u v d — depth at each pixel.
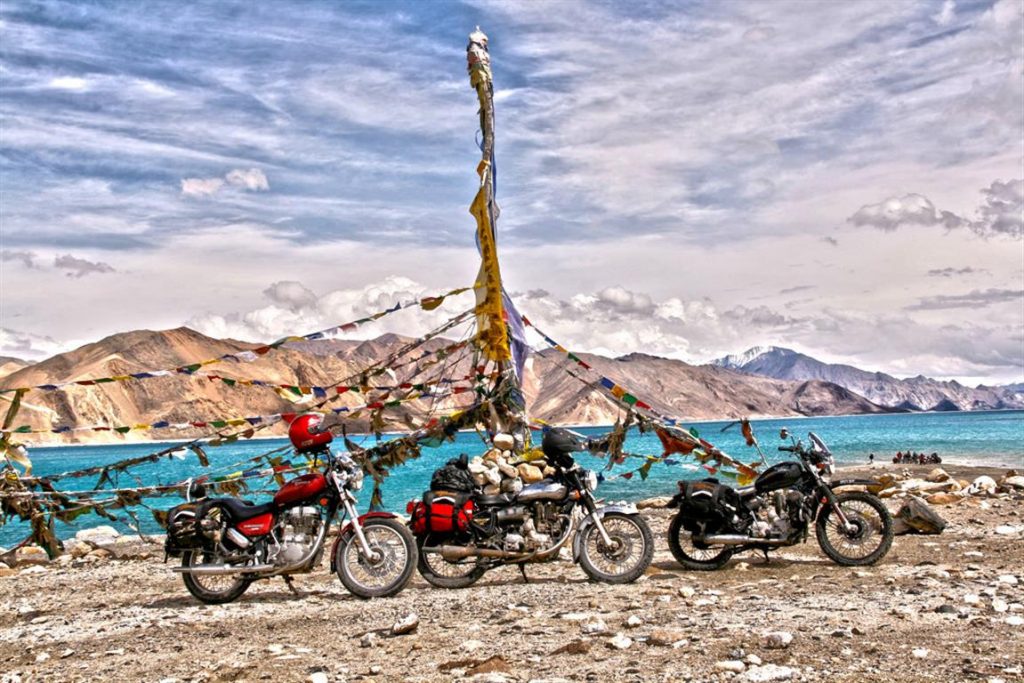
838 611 7.54
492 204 17.50
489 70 18.34
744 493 10.77
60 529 23.08
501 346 15.83
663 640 6.51
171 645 7.48
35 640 8.00
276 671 6.27
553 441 10.01
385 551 9.59
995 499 17.83
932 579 9.05
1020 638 6.37
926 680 5.36
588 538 9.95
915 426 156.00
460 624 7.68
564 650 6.38
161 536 18.42
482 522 10.00
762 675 5.51
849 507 10.91
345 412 14.58
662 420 13.56
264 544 9.61
